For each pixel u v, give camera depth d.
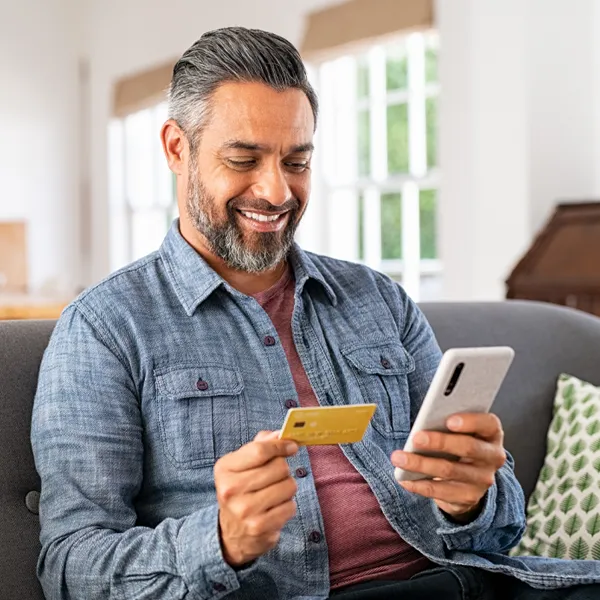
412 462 1.35
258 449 1.22
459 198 5.00
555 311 2.11
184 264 1.60
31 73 8.31
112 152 8.16
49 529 1.41
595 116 4.73
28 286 8.27
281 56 1.55
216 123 1.54
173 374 1.50
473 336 2.00
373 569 1.53
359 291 1.75
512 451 1.92
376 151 5.81
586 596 1.47
